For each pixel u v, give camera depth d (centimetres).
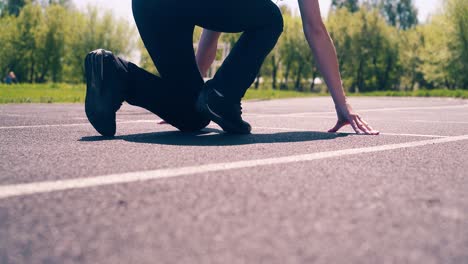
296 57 4506
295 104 931
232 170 164
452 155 208
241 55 279
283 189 137
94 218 108
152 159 186
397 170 171
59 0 4594
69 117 439
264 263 82
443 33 3142
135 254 86
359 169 171
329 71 294
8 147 221
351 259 85
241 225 103
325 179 152
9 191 132
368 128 294
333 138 266
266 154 202
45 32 4288
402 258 85
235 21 277
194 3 271
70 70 4525
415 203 124
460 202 126
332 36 4456
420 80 4384
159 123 371
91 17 4388
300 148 222
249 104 929
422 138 272
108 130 268
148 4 274
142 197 126
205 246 91
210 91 279
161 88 289
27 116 452
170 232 99
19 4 5253
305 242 93
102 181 145
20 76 4384
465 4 3014
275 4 289
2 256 86
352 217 110
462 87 3247
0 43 4303
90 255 86
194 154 200
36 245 91
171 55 281
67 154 199
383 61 4441
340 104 296
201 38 334
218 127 347
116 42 4394
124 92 278
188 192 132
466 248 91
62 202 121
